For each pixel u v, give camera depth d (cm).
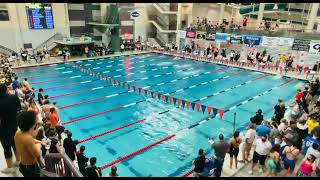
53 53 2219
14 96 435
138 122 1045
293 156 637
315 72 1647
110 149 848
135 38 2811
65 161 305
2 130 427
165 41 2883
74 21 2388
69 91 1416
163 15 2816
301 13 2425
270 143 652
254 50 2017
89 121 1048
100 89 1462
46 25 2191
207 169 609
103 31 2559
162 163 779
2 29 1983
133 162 781
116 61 2202
